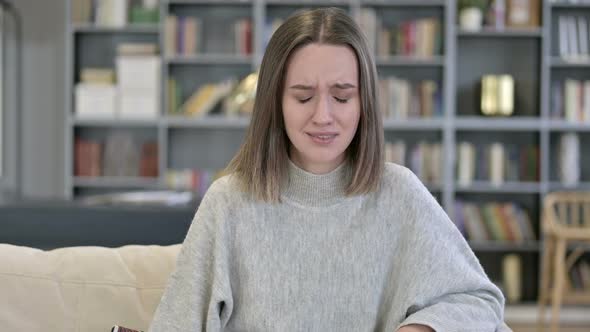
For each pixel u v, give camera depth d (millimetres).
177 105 5316
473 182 5277
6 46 5371
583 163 5395
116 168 5332
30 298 1530
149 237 2830
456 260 1378
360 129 1360
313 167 1378
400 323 1335
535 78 5445
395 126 5172
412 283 1344
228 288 1339
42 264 1578
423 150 5246
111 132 5520
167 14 5324
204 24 5477
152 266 1596
